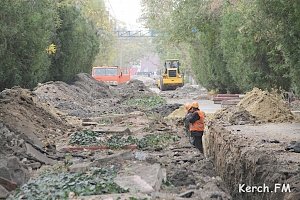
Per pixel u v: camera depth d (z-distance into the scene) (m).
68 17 64.94
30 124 30.06
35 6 46.88
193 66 93.38
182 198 16.55
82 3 95.06
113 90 83.00
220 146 29.53
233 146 26.05
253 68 44.91
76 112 47.03
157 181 18.58
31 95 38.84
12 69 41.41
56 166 21.83
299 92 30.70
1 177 17.52
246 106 40.00
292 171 18.80
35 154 23.12
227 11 58.34
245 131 31.31
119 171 20.08
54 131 31.77
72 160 23.12
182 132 34.50
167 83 114.25
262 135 29.27
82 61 77.12
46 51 51.16
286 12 27.69
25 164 21.33
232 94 72.19
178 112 48.25
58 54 64.38
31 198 15.84
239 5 44.88
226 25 58.03
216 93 79.75
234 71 57.62
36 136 27.91
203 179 20.92
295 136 28.88
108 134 32.03
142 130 34.62
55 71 66.06
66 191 16.47
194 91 106.88
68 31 65.38
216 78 75.12
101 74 97.81
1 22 37.06
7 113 29.06
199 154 26.22
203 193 17.59
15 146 22.95
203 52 79.62
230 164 25.23
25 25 42.69
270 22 31.09
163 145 28.59
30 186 17.36
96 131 32.50
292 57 28.52
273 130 31.84
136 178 18.47
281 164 20.12
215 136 32.56
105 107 57.06
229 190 23.89
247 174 21.92
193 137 31.67
